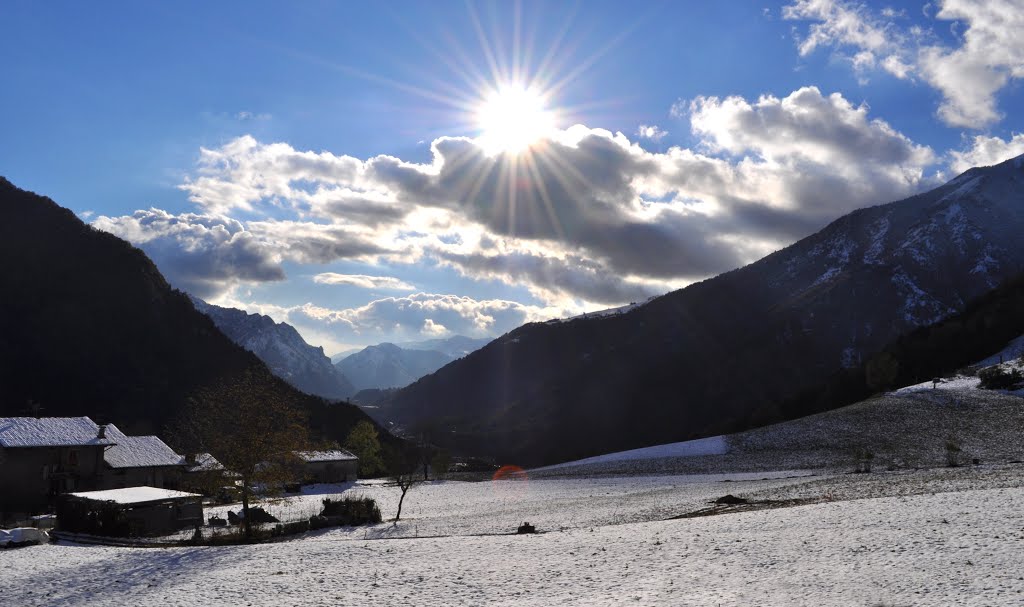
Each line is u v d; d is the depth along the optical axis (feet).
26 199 582.76
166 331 545.85
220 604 89.61
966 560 75.36
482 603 80.53
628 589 80.84
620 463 406.62
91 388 445.37
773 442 367.66
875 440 325.62
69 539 163.84
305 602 87.40
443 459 444.96
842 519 112.88
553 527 156.35
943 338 534.37
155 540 164.66
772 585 75.25
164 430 424.05
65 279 526.16
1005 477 163.12
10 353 439.22
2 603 100.94
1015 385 377.91
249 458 167.12
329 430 563.07
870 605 62.90
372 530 171.83
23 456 233.76
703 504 179.63
